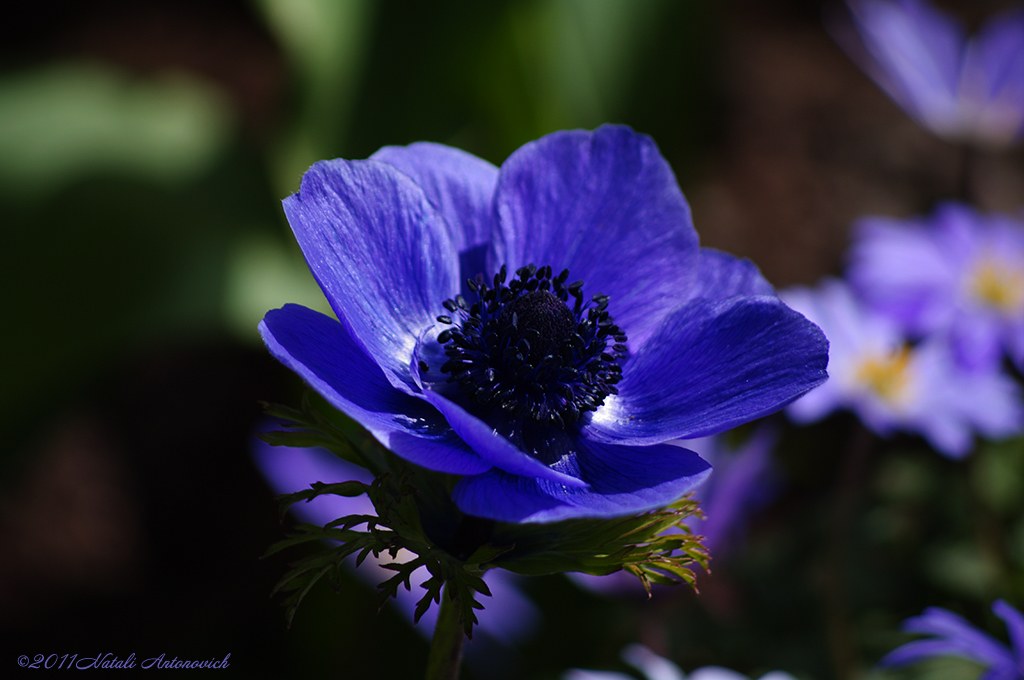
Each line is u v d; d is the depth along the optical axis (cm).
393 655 56
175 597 62
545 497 29
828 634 45
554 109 66
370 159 31
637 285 31
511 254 31
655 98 69
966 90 57
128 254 54
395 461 30
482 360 31
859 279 51
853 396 45
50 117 58
